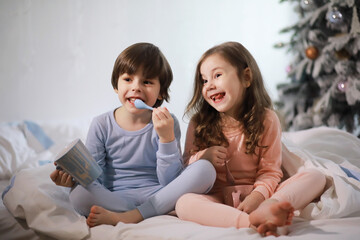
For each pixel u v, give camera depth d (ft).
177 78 8.84
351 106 7.17
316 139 5.20
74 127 6.59
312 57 7.26
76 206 3.23
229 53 3.86
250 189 3.64
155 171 3.87
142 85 3.61
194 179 3.28
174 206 3.27
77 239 2.88
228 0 9.40
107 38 7.95
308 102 7.98
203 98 4.17
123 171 3.81
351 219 2.80
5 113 7.06
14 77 7.11
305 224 2.81
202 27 9.10
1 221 3.28
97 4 7.80
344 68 6.79
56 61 7.48
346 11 6.62
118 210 3.27
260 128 3.83
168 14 8.66
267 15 9.89
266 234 2.52
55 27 7.43
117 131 3.81
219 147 3.78
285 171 4.13
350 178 3.64
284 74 10.04
